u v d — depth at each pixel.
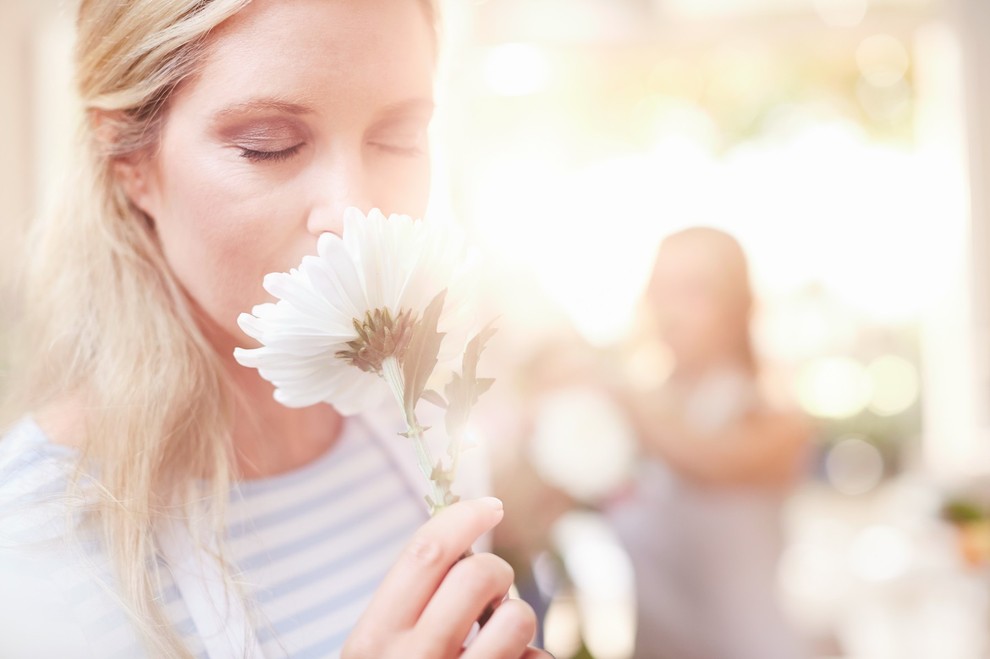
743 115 5.65
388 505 1.04
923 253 4.79
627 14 4.32
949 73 4.24
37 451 0.92
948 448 4.29
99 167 0.95
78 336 0.97
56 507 0.89
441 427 1.11
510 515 2.17
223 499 0.93
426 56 0.91
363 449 1.04
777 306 6.70
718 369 2.51
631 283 5.23
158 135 0.90
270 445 0.99
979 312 4.18
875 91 5.54
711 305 2.49
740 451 2.46
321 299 0.81
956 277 4.25
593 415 2.38
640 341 2.64
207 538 0.93
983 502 3.17
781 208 6.33
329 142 0.88
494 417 2.34
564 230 5.23
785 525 2.57
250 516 0.96
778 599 2.51
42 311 1.00
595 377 2.54
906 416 6.62
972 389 4.20
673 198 5.83
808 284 6.67
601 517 2.51
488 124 4.90
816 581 3.93
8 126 2.99
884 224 6.43
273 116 0.86
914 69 5.26
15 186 2.98
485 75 4.66
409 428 0.82
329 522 1.00
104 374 0.94
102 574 0.89
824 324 6.88
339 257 0.81
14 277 1.09
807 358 6.78
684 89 5.40
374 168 0.90
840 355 6.83
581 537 2.51
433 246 0.83
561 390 2.50
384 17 0.87
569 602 2.21
